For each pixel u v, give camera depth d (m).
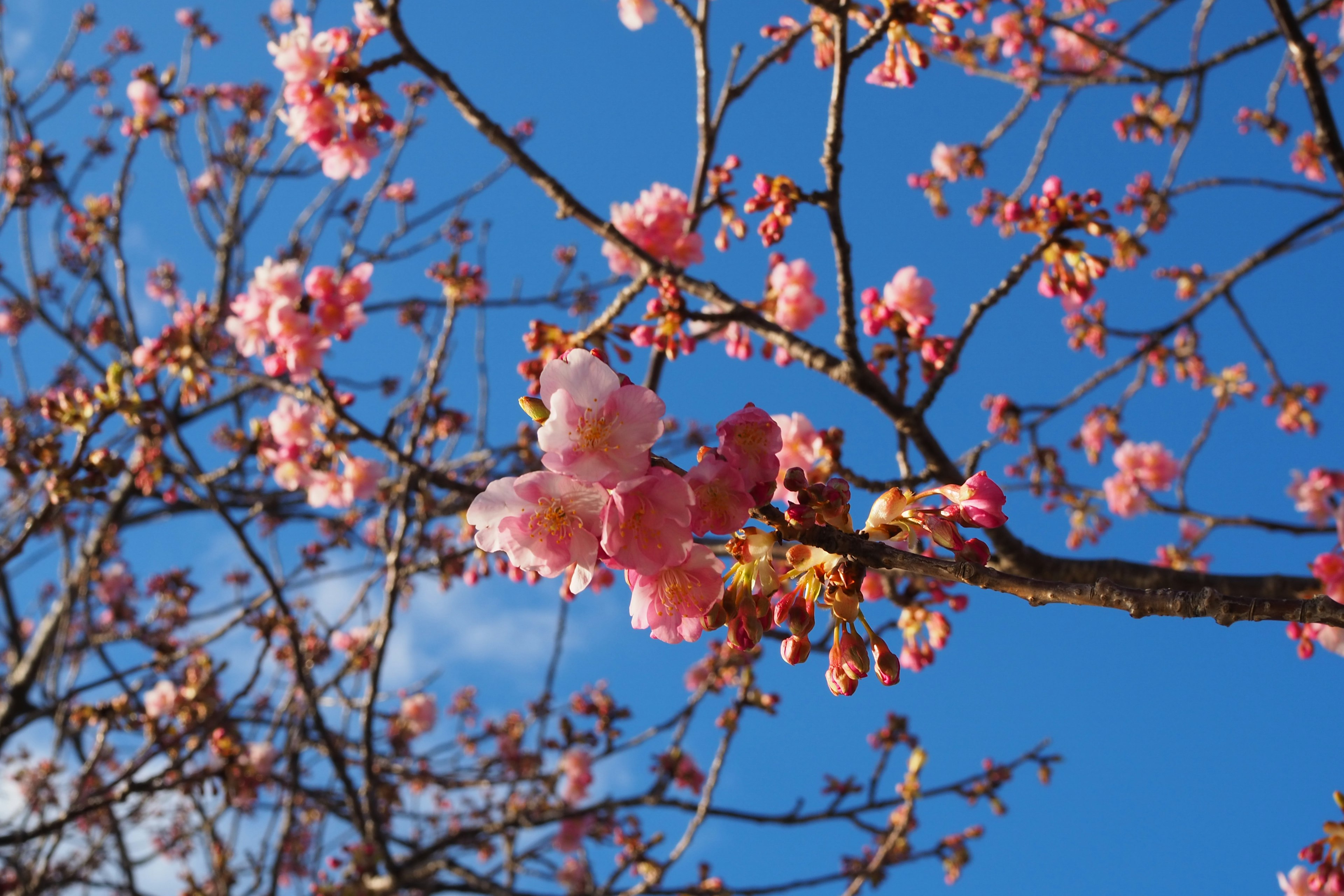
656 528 1.62
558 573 1.69
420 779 7.20
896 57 3.82
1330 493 6.63
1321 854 2.91
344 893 5.41
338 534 7.24
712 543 3.43
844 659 1.76
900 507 1.78
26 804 7.46
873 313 4.28
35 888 5.63
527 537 1.66
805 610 1.78
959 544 1.69
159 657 5.26
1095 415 7.55
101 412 4.20
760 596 1.79
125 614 9.11
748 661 6.47
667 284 4.28
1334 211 5.68
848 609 1.76
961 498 1.75
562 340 4.36
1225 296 6.14
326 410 4.73
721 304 4.34
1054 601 1.46
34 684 7.79
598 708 7.12
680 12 5.14
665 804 6.00
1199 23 6.71
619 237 4.44
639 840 7.23
